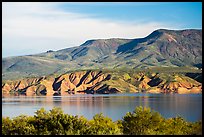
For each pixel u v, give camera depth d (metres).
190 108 61.72
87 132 18.64
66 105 83.19
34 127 19.09
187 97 104.62
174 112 54.00
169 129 20.42
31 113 53.91
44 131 18.19
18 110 62.00
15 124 18.80
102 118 20.77
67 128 18.84
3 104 85.00
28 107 72.31
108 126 19.88
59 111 20.39
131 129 21.28
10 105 80.25
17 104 84.56
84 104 86.56
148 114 21.61
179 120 21.72
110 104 83.69
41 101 102.12
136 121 21.25
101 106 78.00
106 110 66.25
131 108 69.56
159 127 21.14
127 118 21.89
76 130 18.70
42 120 19.69
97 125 19.53
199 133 14.97
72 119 19.58
